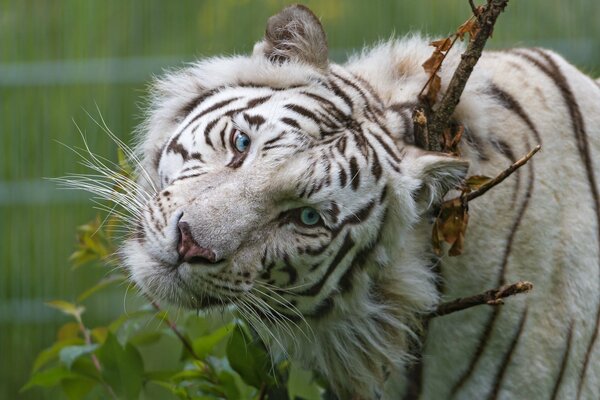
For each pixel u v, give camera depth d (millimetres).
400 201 4727
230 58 4855
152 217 4715
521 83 4875
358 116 4758
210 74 4844
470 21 4762
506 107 4848
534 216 4816
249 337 4938
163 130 4875
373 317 4805
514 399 4836
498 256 4809
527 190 4816
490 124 4824
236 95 4789
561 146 4855
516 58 4922
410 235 4785
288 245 4711
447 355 4848
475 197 4734
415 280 4785
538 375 4828
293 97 4758
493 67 4891
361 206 4719
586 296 4844
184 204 4699
